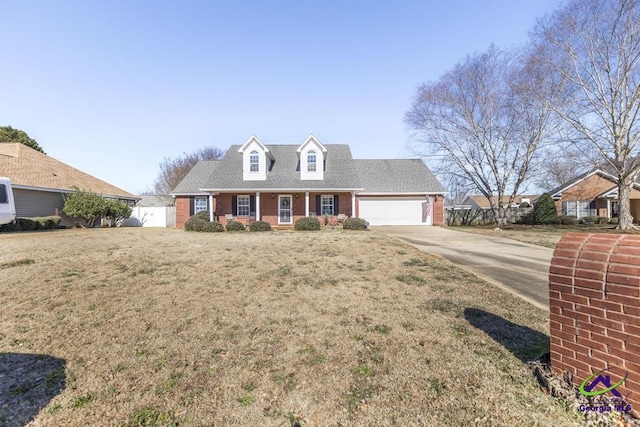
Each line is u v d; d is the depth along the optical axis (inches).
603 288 86.0
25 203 655.8
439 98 861.2
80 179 849.5
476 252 366.0
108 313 164.6
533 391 94.6
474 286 214.5
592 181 970.1
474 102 833.5
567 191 995.9
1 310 167.9
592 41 637.9
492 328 143.5
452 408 87.7
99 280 225.9
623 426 77.2
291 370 109.2
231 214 746.8
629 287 80.7
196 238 476.4
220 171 769.6
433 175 881.5
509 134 813.9
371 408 88.5
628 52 611.2
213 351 123.5
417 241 465.1
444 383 99.9
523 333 137.8
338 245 394.3
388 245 394.0
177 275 241.9
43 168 766.5
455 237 520.4
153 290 203.9
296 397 94.0
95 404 91.0
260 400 92.7
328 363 113.7
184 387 99.3
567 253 97.5
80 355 120.7
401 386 98.8
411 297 190.5
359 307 173.0
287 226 742.5
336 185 730.2
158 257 311.0
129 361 116.0
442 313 163.0
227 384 101.0
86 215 727.7
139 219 882.1
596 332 87.3
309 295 194.9
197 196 779.4
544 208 873.5
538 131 773.9
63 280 224.4
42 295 192.1
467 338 133.0
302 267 269.9
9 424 82.2
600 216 927.0
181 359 117.3
